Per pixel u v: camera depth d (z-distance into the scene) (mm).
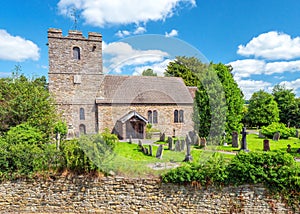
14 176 7168
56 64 19141
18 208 7215
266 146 11961
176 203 6996
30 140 7828
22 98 10758
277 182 6664
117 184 7125
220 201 6902
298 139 16859
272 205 6738
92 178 7160
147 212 7039
